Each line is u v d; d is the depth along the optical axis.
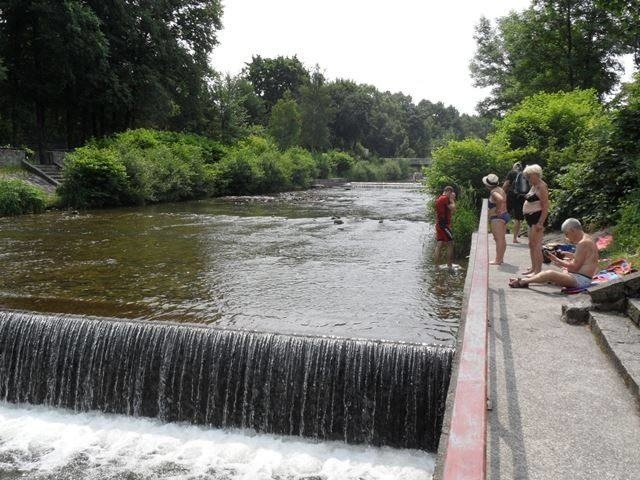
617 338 5.25
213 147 41.28
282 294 9.81
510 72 36.38
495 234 9.18
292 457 6.42
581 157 12.50
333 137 89.19
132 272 11.64
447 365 6.43
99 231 18.03
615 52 29.81
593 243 7.39
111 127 42.84
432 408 6.48
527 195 8.23
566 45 30.89
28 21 32.47
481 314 3.21
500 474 3.27
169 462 6.30
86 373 7.55
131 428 7.11
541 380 4.61
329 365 6.76
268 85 88.25
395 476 6.01
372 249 14.77
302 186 48.97
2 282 10.63
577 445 3.61
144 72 38.31
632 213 9.41
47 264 12.43
